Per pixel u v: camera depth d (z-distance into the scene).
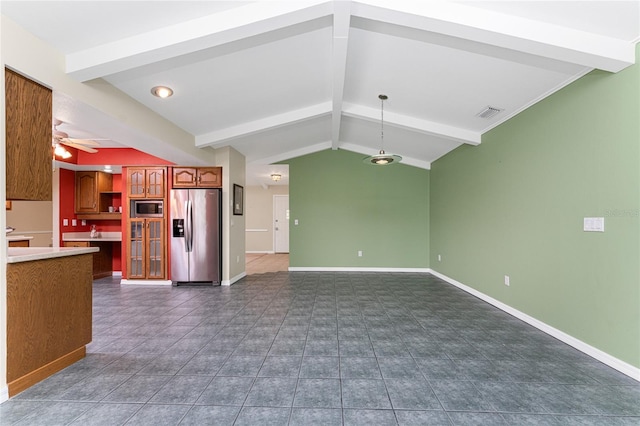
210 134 4.55
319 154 6.90
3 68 1.88
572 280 2.74
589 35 2.21
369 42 2.80
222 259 5.37
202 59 2.73
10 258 1.93
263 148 6.06
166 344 2.78
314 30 2.57
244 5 2.20
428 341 2.86
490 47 2.62
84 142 4.17
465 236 4.95
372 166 6.87
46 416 1.76
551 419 1.74
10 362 1.94
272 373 2.26
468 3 2.15
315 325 3.29
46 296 2.19
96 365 2.38
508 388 2.06
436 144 5.45
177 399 1.93
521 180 3.50
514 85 3.07
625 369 2.23
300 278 5.99
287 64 3.06
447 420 1.74
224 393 2.00
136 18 2.14
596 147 2.50
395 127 5.02
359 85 3.71
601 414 1.79
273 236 10.66
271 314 3.68
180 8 2.13
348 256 6.87
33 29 2.05
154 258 5.34
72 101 2.51
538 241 3.21
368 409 1.83
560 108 2.90
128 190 5.36
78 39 2.22
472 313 3.73
